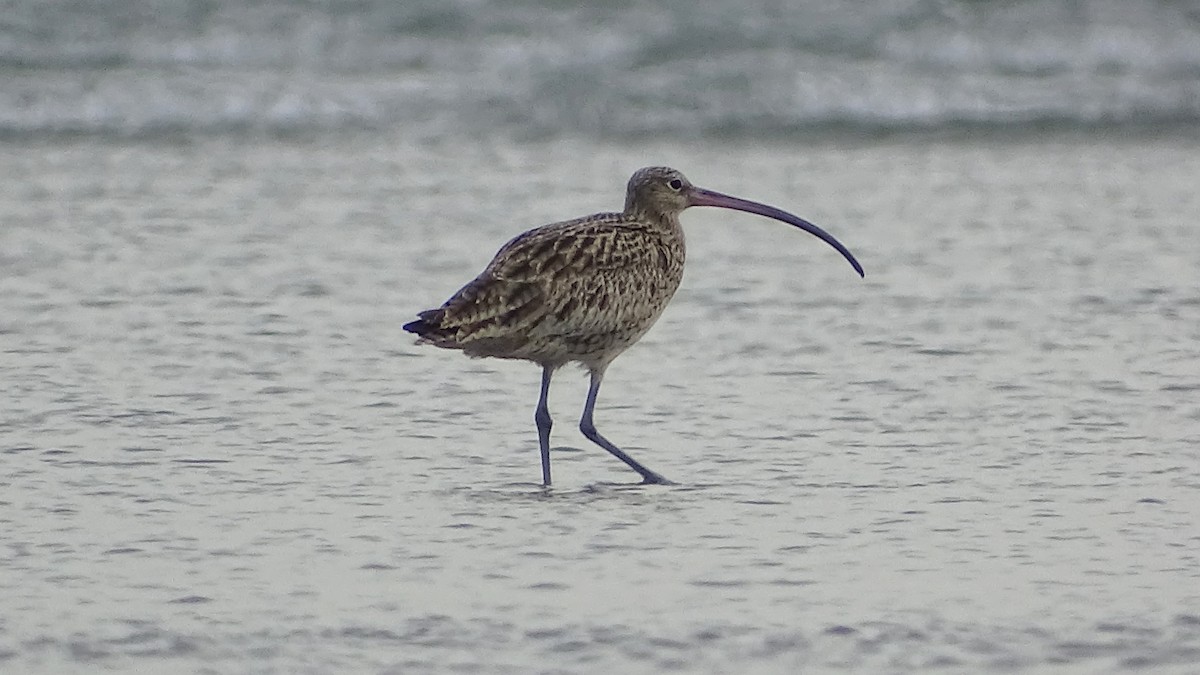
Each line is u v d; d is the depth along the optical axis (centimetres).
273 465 1295
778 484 1258
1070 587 1044
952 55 3288
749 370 1573
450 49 3266
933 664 935
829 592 1036
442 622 988
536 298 1263
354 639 964
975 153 2706
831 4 3425
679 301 1822
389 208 2261
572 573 1068
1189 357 1597
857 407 1455
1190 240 2084
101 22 3272
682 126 2883
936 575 1065
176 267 1938
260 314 1747
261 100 2952
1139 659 941
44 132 2767
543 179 2461
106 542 1117
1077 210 2269
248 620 989
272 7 3372
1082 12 3472
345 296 1825
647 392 1508
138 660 934
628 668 930
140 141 2716
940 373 1555
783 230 2175
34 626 975
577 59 3206
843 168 2580
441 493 1239
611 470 1299
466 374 1560
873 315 1761
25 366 1552
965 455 1323
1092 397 1477
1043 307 1781
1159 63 3319
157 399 1461
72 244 2041
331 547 1113
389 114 2902
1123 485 1248
